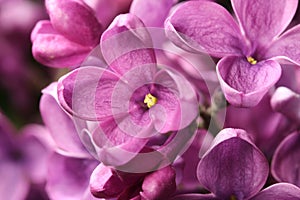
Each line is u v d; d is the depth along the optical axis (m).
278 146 0.14
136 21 0.12
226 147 0.12
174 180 0.12
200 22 0.12
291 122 0.14
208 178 0.12
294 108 0.13
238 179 0.12
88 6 0.13
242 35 0.13
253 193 0.12
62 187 0.15
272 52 0.13
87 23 0.13
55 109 0.14
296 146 0.13
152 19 0.13
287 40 0.13
